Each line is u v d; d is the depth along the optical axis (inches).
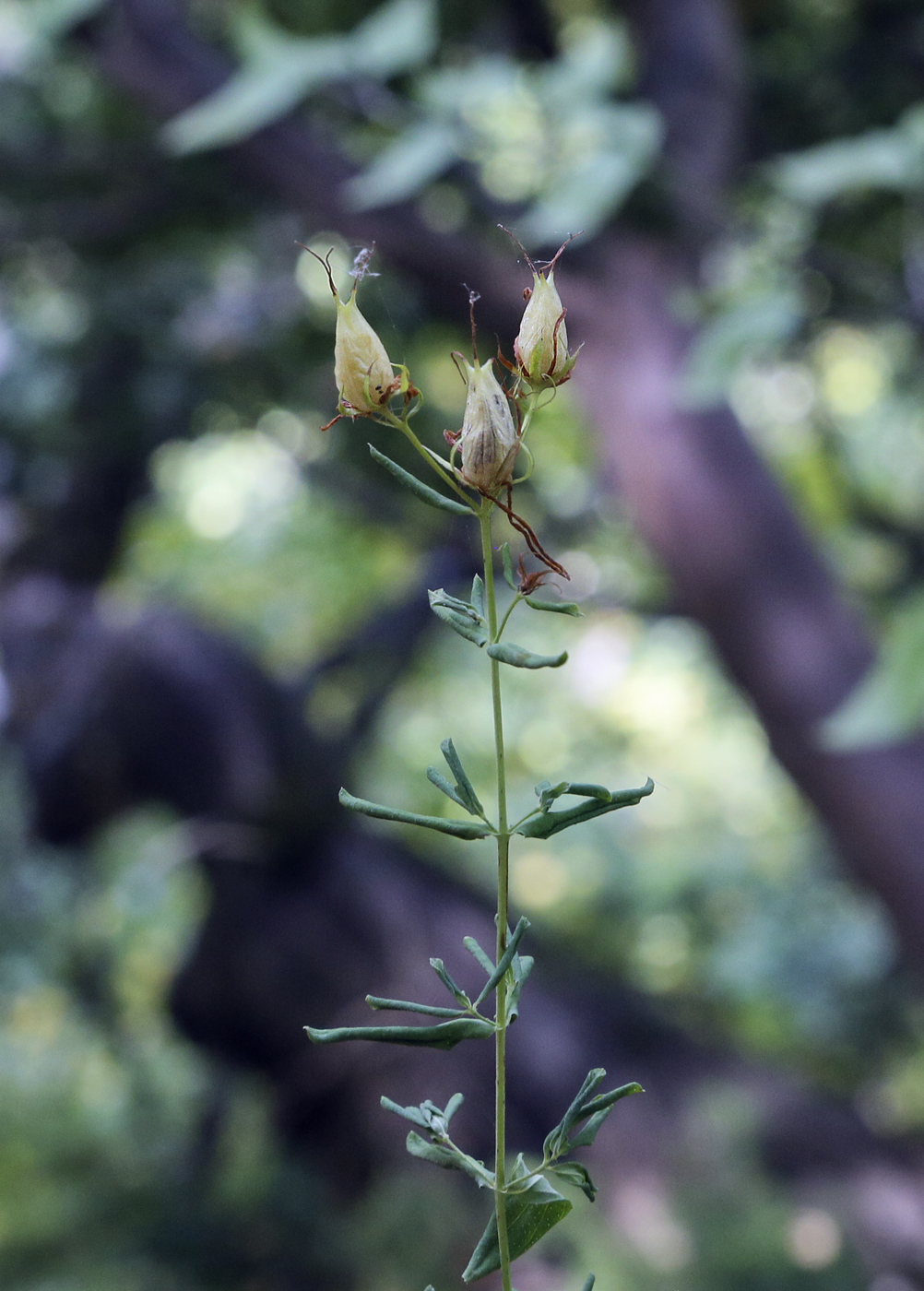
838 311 91.6
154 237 128.0
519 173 97.1
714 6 112.5
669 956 195.3
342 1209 104.6
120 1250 95.0
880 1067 159.9
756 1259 81.0
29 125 122.1
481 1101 103.0
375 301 129.6
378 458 23.2
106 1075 126.3
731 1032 127.2
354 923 112.0
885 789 101.6
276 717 112.7
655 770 272.7
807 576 108.7
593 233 73.2
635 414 107.7
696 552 108.0
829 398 184.5
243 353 144.9
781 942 173.3
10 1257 93.5
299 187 105.0
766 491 110.4
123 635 113.2
